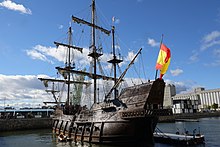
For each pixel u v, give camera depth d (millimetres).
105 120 31672
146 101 27891
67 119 44500
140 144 28969
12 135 56312
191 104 154125
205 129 62125
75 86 66812
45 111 103812
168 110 28719
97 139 32344
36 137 51375
